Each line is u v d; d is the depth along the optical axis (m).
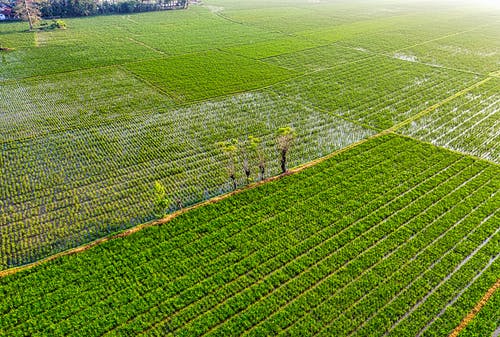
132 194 32.66
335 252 26.89
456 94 52.16
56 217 30.08
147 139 40.34
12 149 38.34
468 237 28.06
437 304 23.19
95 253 26.45
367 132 42.25
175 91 51.78
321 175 34.50
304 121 44.31
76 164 36.28
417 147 39.09
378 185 33.34
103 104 47.84
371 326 21.88
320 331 21.66
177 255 26.34
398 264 25.83
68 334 21.36
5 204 31.28
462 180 34.22
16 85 52.75
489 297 23.69
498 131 42.69
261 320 22.34
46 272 24.95
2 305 22.77
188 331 21.55
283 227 28.69
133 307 22.83
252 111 46.47
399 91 53.09
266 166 36.19
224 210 30.34
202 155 37.75
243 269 25.30
